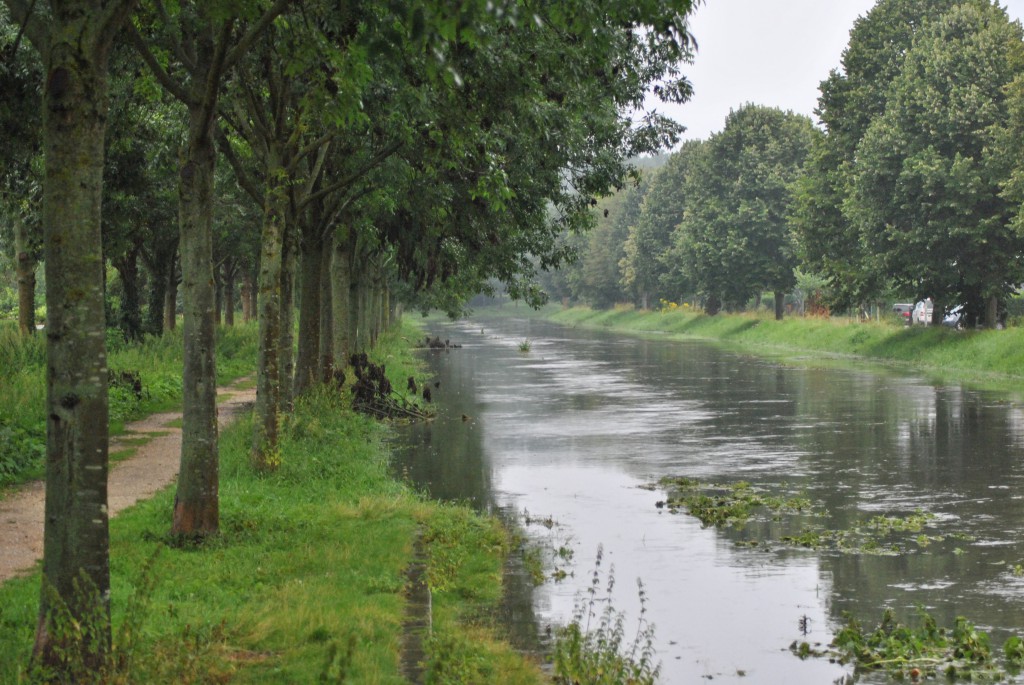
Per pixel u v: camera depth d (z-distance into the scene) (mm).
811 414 31609
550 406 35188
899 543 15203
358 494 17516
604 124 23625
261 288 17859
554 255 30875
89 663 7441
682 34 9320
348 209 26141
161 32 13750
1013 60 49156
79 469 7609
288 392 21609
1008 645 10359
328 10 11242
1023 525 16266
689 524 16562
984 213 48969
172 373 34281
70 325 7609
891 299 65562
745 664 10180
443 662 8328
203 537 13125
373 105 17266
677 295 115562
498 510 17672
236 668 8250
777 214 82812
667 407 34500
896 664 10148
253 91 17766
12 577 11273
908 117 51156
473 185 22031
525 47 15984
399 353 58875
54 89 7543
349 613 9750
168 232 41156
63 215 7586
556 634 10508
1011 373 43500
